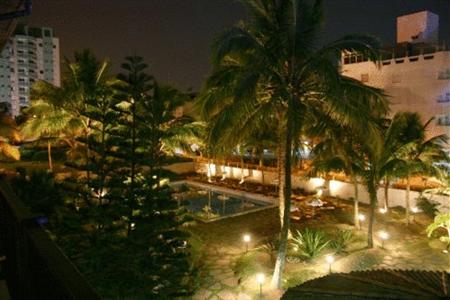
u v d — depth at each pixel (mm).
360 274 8188
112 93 11930
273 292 12266
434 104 33531
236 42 11312
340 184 24328
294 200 23859
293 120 11695
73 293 1957
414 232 17984
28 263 3203
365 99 12070
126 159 10539
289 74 12281
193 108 13570
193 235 17562
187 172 33344
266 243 16688
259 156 31453
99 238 10836
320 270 13836
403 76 35062
